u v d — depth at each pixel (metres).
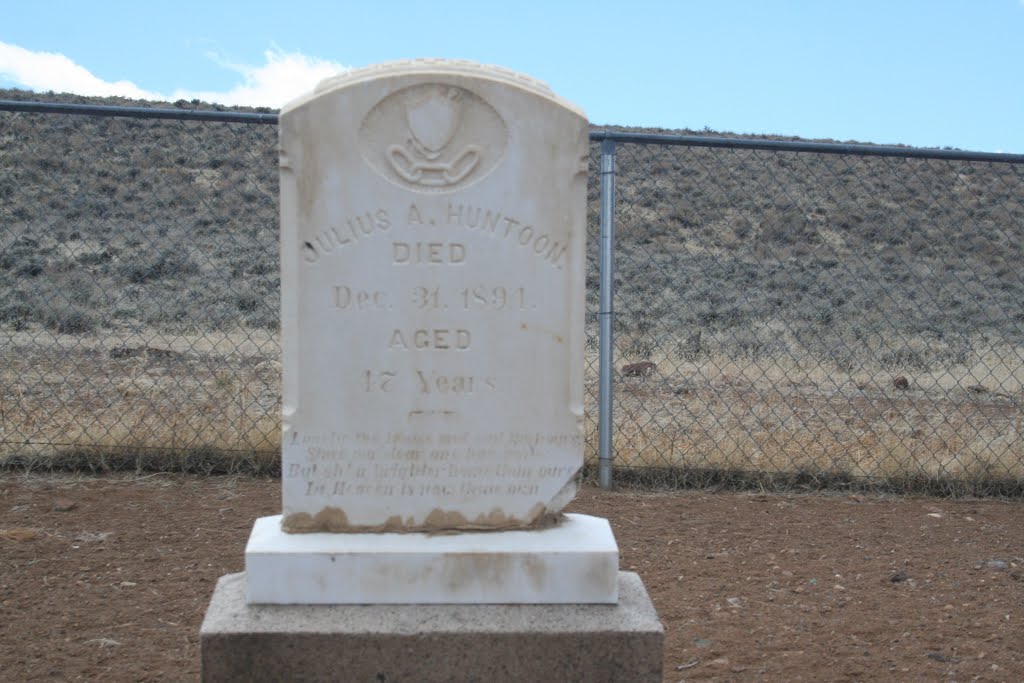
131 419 7.68
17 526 5.40
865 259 19.70
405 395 3.56
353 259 3.52
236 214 18.45
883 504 6.40
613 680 3.35
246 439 6.62
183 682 3.75
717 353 13.61
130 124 22.02
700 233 20.05
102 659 3.92
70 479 6.30
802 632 4.35
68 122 21.89
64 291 15.76
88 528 5.42
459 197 3.53
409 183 3.52
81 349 12.21
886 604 4.69
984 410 10.47
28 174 18.92
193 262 17.00
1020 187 21.30
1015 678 3.92
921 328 16.81
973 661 4.08
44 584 4.65
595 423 8.16
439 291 3.55
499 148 3.53
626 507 6.11
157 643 4.09
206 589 4.65
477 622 3.36
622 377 11.80
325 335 3.53
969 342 14.91
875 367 13.56
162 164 20.11
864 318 17.42
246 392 9.38
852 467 6.89
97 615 4.34
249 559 3.40
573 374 3.62
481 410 3.59
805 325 16.80
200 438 6.67
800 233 20.62
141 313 15.27
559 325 3.60
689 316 17.12
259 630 3.27
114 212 18.08
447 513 3.61
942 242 19.67
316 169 3.48
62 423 7.50
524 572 3.46
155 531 5.41
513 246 3.56
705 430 8.21
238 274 16.81
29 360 11.47
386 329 3.54
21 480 6.24
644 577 4.96
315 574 3.41
